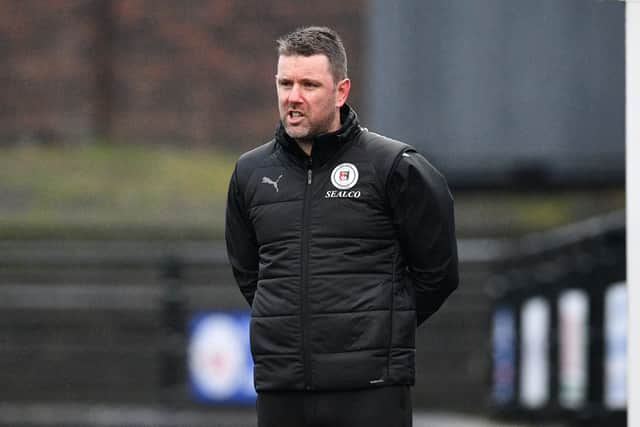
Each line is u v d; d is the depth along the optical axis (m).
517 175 50.50
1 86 62.09
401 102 51.34
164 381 43.59
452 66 51.00
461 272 45.84
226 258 44.50
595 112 50.06
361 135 15.86
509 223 48.38
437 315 45.44
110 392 46.47
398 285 15.66
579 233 35.53
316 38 15.56
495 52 50.69
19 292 47.84
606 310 31.55
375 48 51.72
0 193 53.38
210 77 61.41
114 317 47.53
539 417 35.12
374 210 15.56
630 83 16.95
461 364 44.72
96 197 53.12
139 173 55.97
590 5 50.09
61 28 61.81
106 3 62.16
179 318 44.25
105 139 61.56
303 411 15.51
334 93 15.65
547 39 50.34
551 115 50.34
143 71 61.75
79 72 61.53
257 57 61.09
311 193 15.63
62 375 47.00
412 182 15.55
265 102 61.00
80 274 48.34
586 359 32.22
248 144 61.06
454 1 50.97
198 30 61.53
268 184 15.87
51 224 50.31
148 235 49.75
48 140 61.41
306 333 15.33
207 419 41.62
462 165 50.75
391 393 15.38
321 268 15.39
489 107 50.72
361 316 15.29
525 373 36.12
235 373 42.28
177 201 52.75
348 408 15.35
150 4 61.81
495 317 38.50
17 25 62.09
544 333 34.72
